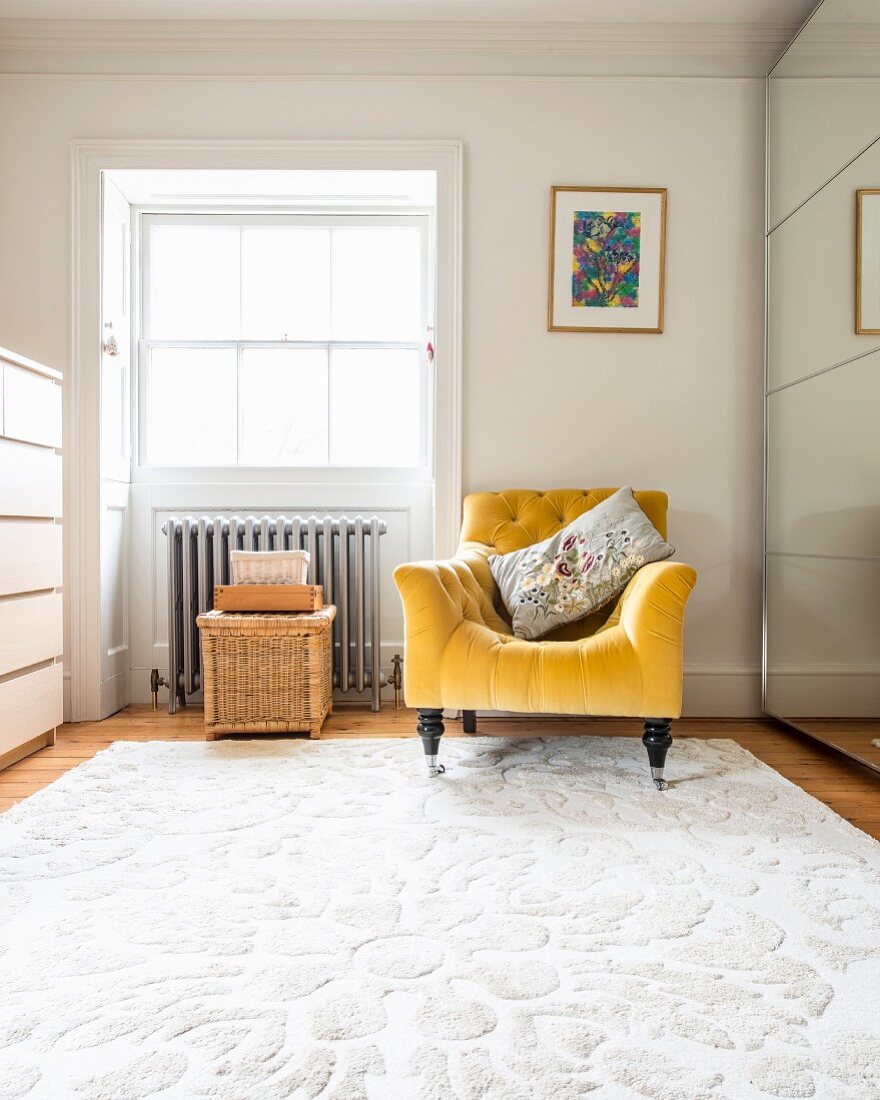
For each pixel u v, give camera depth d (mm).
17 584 2357
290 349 3518
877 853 1759
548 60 3057
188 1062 1045
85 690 3033
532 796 2129
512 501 2877
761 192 3086
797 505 2756
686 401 3102
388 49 3037
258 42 3021
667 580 2154
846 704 2387
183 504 3383
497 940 1371
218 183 3219
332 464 3525
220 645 2709
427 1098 980
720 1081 1017
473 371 3092
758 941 1374
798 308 2756
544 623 2439
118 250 3305
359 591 3162
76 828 1874
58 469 2637
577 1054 1066
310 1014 1152
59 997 1195
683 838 1840
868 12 2256
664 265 3076
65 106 3045
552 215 3055
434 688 2246
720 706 3119
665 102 3066
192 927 1410
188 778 2264
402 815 1978
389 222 3492
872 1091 1002
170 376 3510
